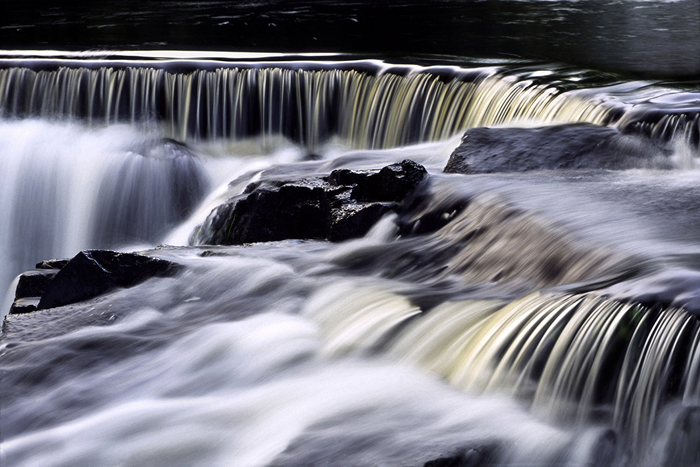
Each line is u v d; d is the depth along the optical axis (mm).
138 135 14969
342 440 5016
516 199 7840
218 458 5324
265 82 15023
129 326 7109
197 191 13836
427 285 7215
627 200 7734
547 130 10039
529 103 11984
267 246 8680
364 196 9195
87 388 6172
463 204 8133
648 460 4711
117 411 5863
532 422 5043
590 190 8148
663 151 9555
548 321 5355
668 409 4656
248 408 5746
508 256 7074
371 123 14398
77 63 15516
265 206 9711
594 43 17594
